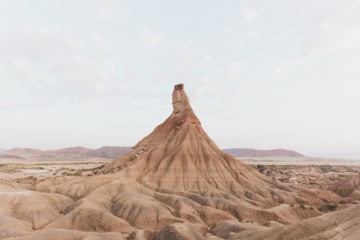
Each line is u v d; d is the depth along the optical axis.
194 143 123.75
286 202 94.12
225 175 109.38
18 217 69.38
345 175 152.50
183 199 85.94
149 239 59.88
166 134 138.25
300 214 84.31
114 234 56.97
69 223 65.94
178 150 118.25
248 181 107.12
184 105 144.25
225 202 85.81
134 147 142.00
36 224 66.81
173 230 56.88
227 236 54.94
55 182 103.19
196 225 64.38
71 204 80.06
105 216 68.19
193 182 104.12
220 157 120.44
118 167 121.19
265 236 46.22
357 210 48.62
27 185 100.38
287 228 46.28
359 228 42.81
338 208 95.00
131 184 96.75
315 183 138.62
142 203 78.12
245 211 80.62
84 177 104.31
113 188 92.31
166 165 113.12
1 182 97.69
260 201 92.75
